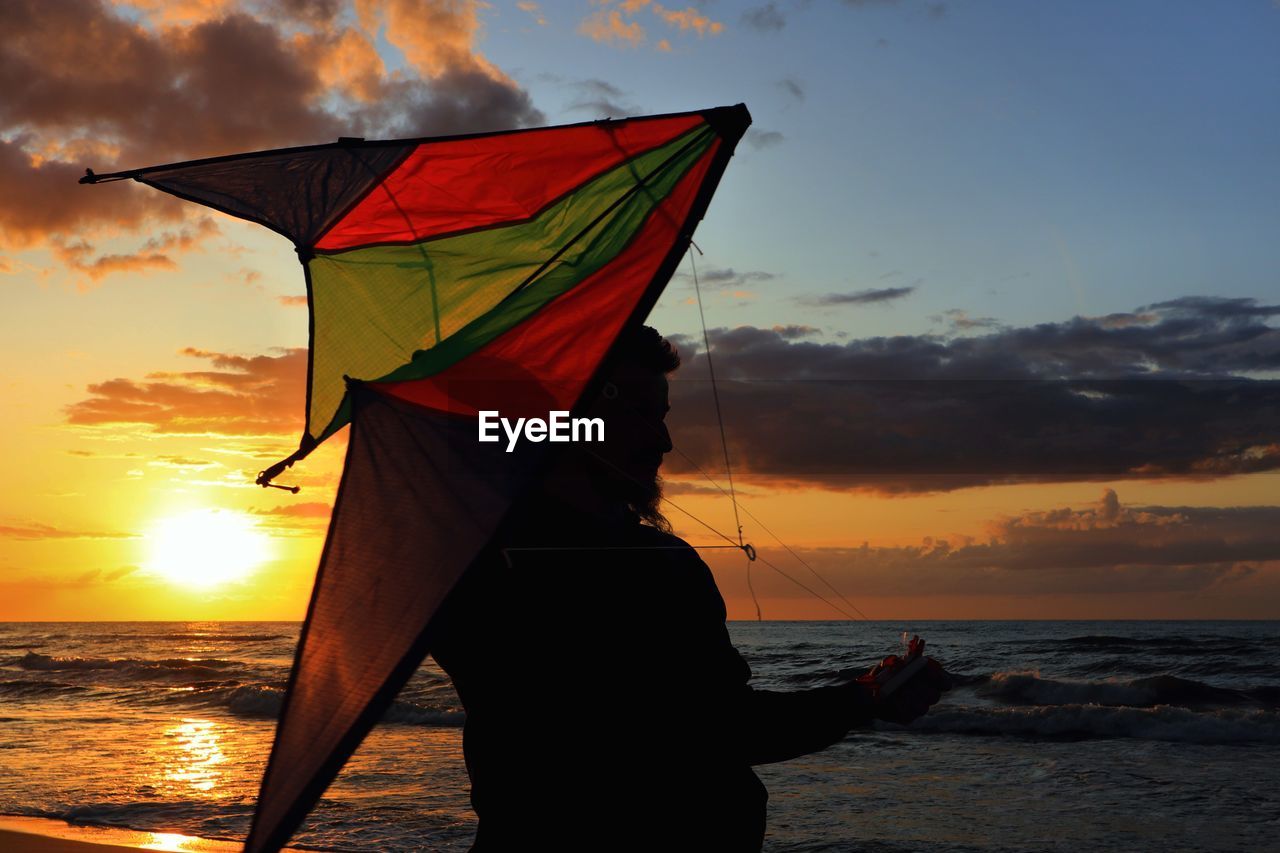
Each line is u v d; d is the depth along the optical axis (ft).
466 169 8.20
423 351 7.59
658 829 7.52
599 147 8.01
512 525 6.89
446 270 8.28
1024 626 260.42
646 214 7.71
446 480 6.99
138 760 45.01
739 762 7.76
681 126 7.88
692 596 7.91
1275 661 101.45
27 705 80.12
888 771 41.93
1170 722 55.11
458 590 6.67
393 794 35.24
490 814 7.58
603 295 7.47
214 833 29.07
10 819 31.32
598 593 7.61
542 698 7.52
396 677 6.51
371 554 6.85
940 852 28.02
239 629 419.33
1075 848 28.63
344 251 8.48
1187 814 32.99
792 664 113.50
